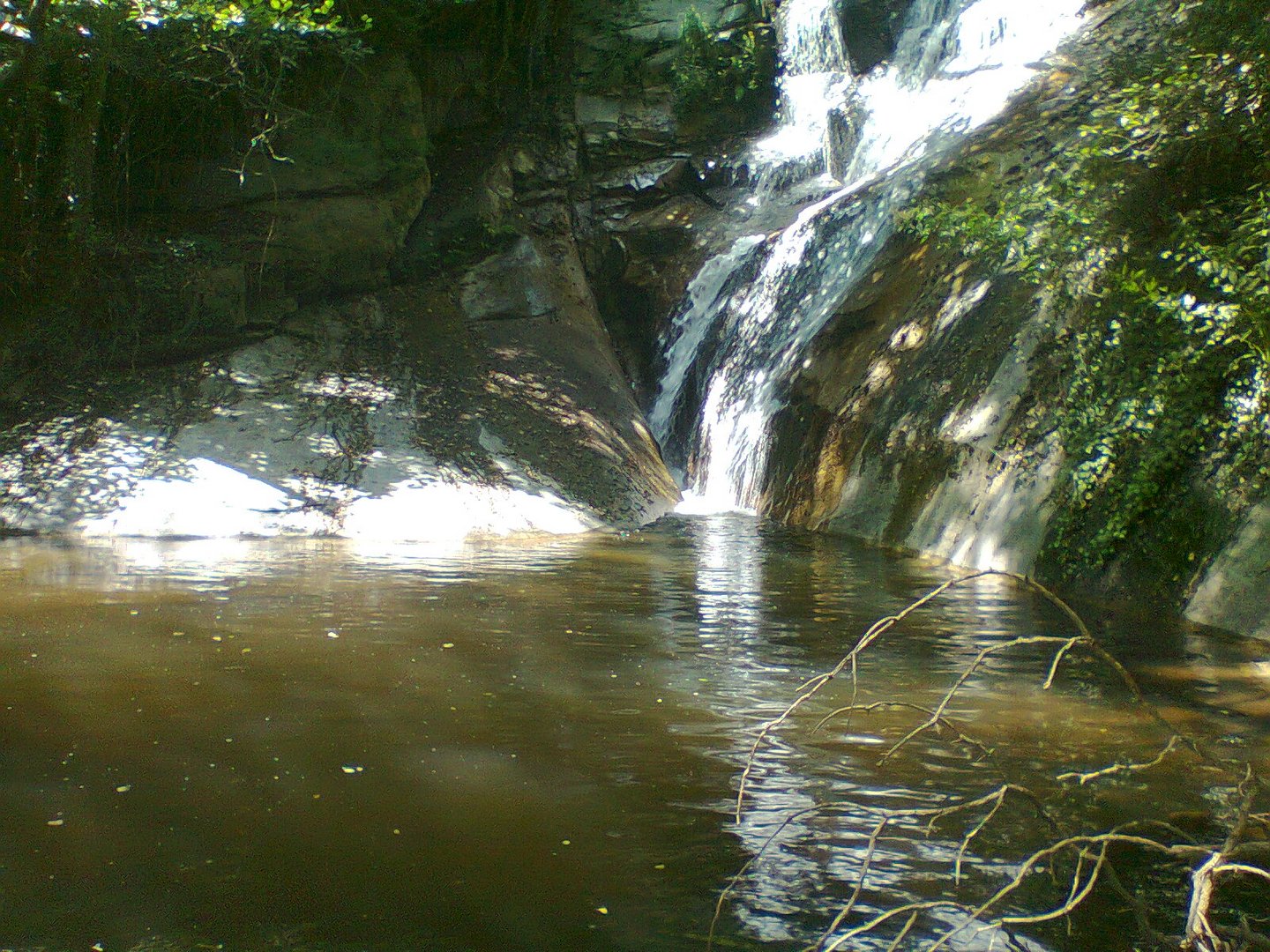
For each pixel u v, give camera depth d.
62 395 15.79
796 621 9.14
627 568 11.77
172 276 16.72
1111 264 11.43
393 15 18.89
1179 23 13.01
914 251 16.23
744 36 24.11
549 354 19.02
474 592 10.26
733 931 4.02
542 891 4.31
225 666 7.43
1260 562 8.66
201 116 17.66
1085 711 6.62
